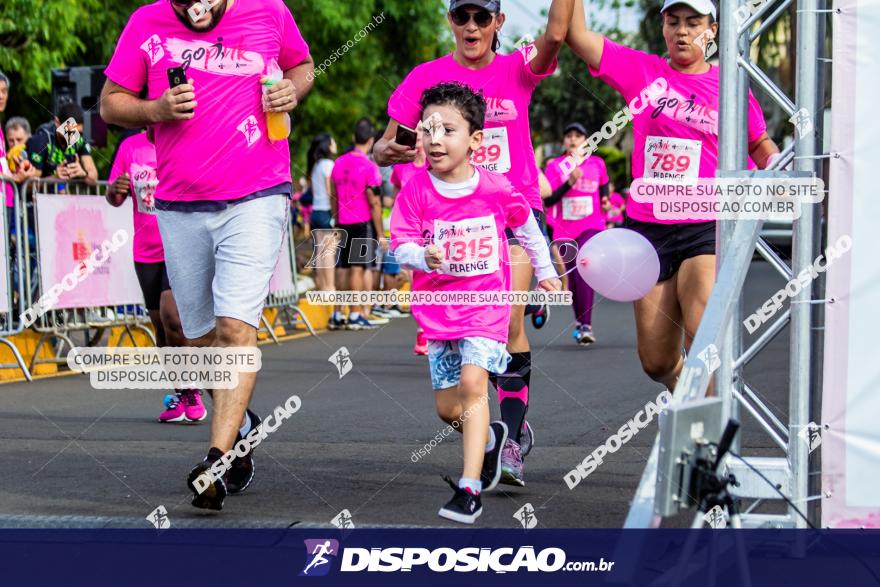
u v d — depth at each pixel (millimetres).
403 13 21547
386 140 6000
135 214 7766
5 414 8266
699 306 5703
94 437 7312
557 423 7617
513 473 5609
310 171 14375
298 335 14273
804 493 4496
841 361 4422
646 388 9078
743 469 4648
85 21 16375
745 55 4754
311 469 6273
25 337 10742
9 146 11094
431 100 5250
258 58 5438
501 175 5387
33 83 14773
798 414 4477
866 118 4340
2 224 9828
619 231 5406
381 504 5430
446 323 5242
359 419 7914
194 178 5422
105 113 5480
